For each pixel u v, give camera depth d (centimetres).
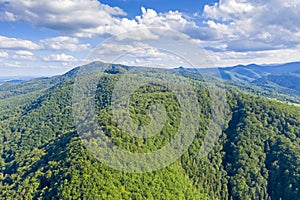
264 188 9550
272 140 10494
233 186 9588
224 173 9794
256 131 10669
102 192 6631
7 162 12281
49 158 8881
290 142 10244
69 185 6969
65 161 7838
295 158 9631
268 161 10075
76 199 6669
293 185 9181
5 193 8369
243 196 9388
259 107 11625
